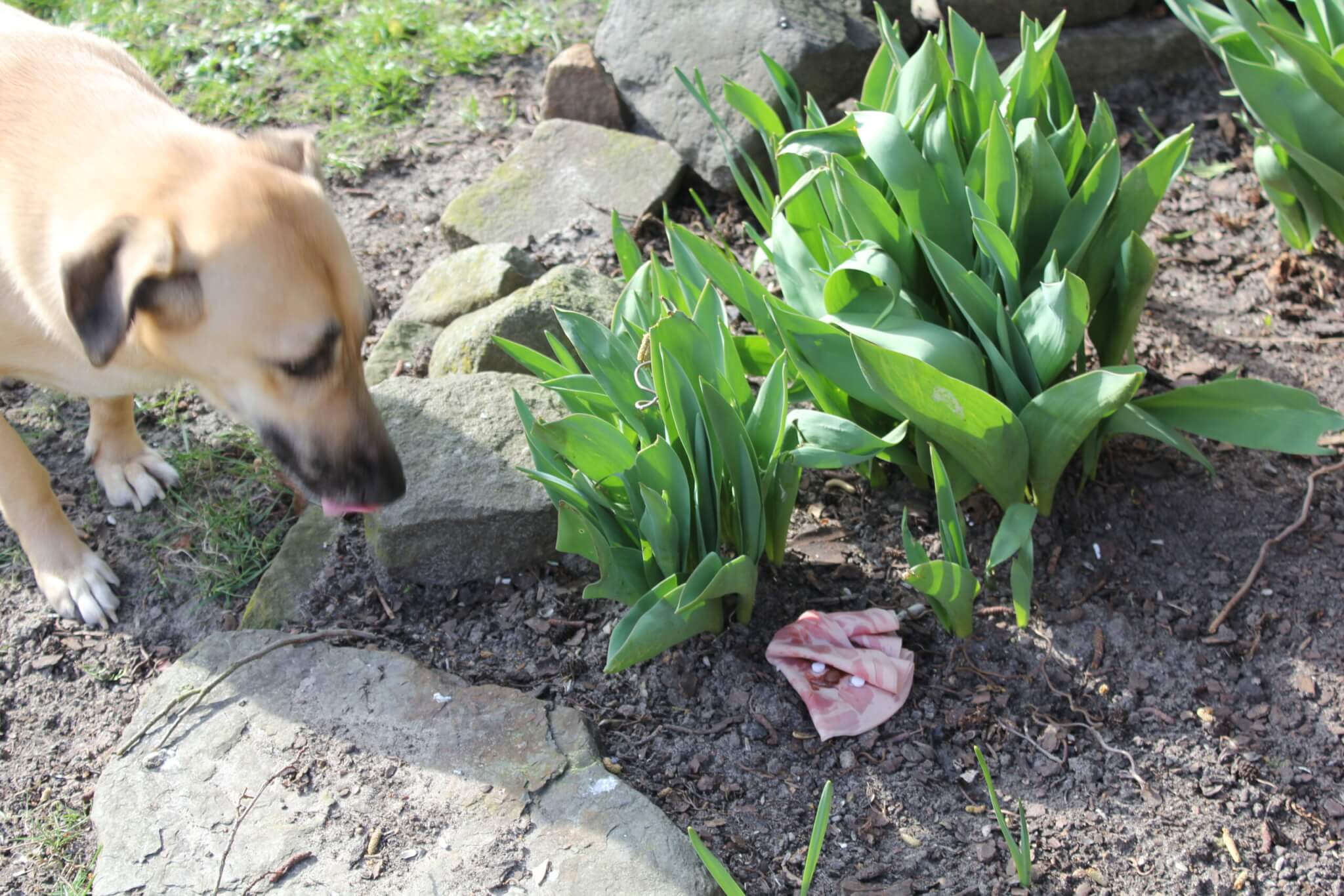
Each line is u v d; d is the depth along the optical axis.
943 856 1.10
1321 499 1.28
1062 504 1.28
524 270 1.51
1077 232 1.21
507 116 1.77
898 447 1.26
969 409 1.12
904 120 1.28
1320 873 1.08
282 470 1.37
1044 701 1.17
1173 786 1.13
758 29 1.60
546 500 1.25
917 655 1.20
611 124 1.71
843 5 1.66
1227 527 1.26
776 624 1.22
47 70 1.21
